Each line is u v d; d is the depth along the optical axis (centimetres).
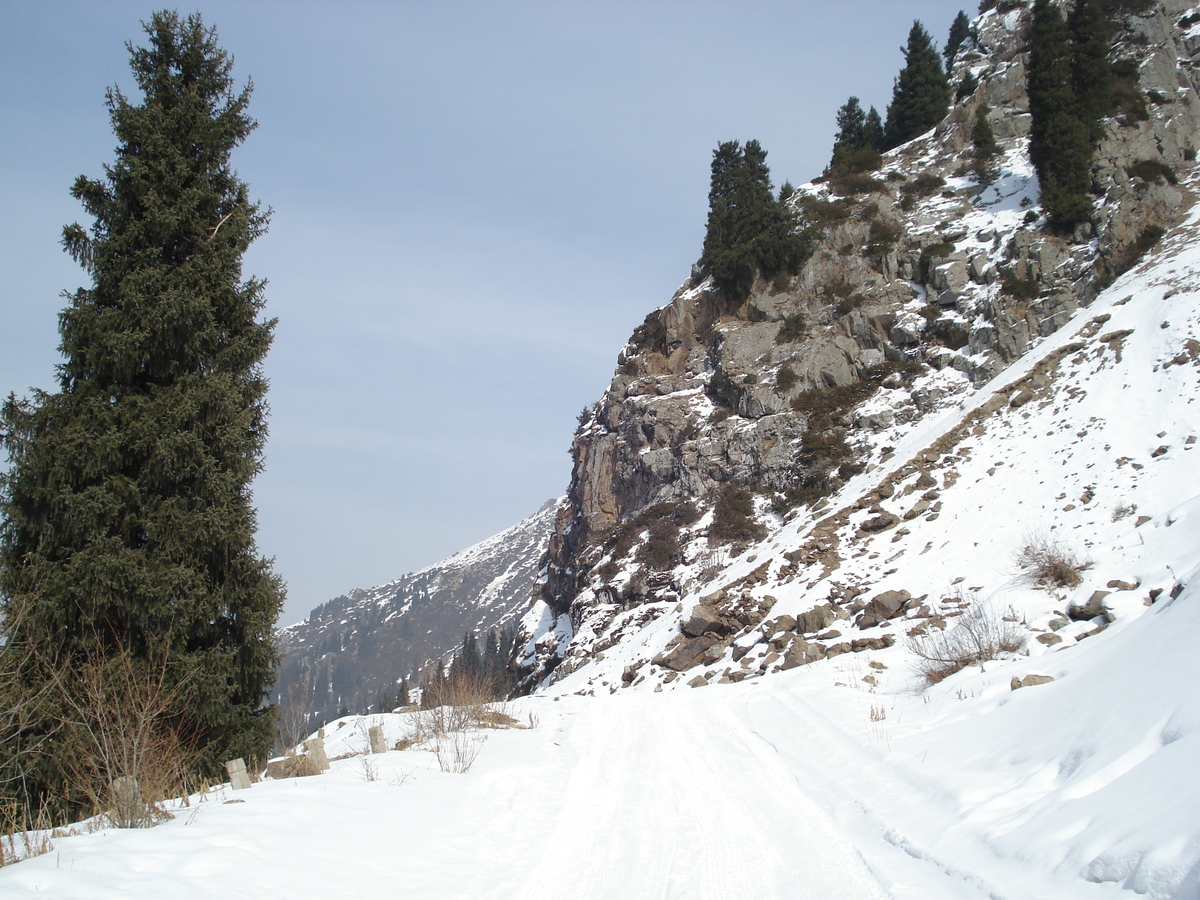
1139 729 649
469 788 988
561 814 918
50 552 1434
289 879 624
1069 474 2216
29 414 1448
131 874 585
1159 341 2489
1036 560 1788
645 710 1705
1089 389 2531
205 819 777
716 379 4281
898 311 4059
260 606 1612
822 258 4456
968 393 3475
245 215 1814
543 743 1379
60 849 657
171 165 1720
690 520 3731
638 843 781
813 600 2334
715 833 793
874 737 1112
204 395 1561
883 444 3481
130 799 795
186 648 1519
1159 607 999
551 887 672
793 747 1170
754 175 5406
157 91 1802
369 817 823
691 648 2503
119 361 1520
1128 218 3478
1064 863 528
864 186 4856
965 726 999
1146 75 4188
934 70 6194
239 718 1535
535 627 4719
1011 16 5925
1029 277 3653
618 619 3359
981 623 1619
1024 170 4472
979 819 676
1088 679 852
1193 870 428
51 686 1098
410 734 1445
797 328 4203
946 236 4247
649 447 4312
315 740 1173
